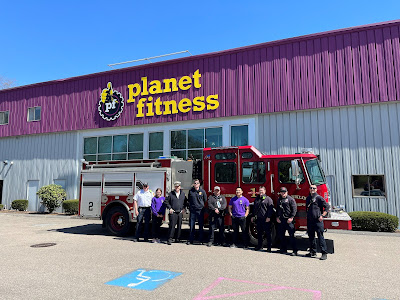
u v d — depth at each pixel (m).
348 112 13.77
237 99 15.79
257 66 15.56
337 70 13.95
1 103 23.19
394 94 12.91
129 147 18.59
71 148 20.27
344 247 8.80
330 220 7.79
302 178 8.50
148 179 10.34
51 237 10.33
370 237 10.55
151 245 8.96
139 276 5.81
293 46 14.92
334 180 13.62
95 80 19.88
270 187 8.81
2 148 22.94
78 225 13.65
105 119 19.17
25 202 20.81
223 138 16.11
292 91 14.68
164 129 17.70
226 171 9.39
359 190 13.23
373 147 13.16
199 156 16.61
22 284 5.32
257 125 15.42
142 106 18.17
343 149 13.63
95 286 5.22
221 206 8.83
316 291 5.03
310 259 7.32
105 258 7.26
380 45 13.39
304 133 14.42
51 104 21.20
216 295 4.82
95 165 11.41
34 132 21.47
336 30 14.09
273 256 7.61
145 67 18.36
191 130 17.05
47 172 20.81
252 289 5.11
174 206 9.23
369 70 13.43
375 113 13.30
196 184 9.29
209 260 7.10
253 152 9.17
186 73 17.19
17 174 21.94
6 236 10.55
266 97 15.17
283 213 8.02
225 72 16.23
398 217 12.46
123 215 10.47
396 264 6.85
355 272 6.18
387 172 12.80
